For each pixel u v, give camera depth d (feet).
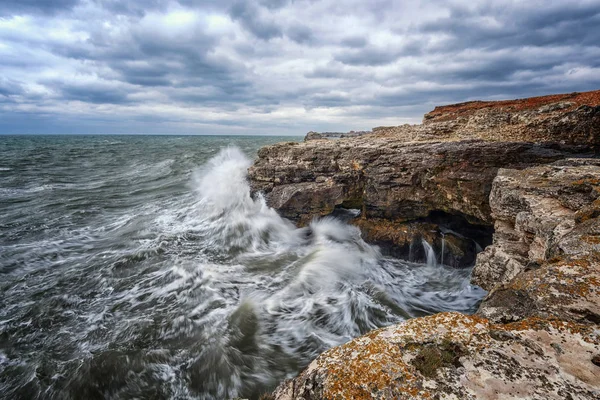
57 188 84.38
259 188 65.00
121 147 266.77
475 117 64.80
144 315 30.17
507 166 40.19
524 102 71.77
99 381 22.70
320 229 55.21
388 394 7.82
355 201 55.31
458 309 35.24
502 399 7.41
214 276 38.34
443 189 44.19
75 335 27.27
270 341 27.78
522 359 8.45
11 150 205.16
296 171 61.00
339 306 33.47
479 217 40.98
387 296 36.37
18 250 43.55
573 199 19.93
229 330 28.43
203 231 54.13
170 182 94.27
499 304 12.23
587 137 42.68
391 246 47.88
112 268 39.14
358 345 9.71
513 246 23.00
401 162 48.06
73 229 52.80
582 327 9.19
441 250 45.06
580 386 7.55
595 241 13.03
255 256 46.75
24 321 29.04
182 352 25.63
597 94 56.59
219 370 24.27
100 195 77.51
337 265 43.32
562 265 12.16
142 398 21.86
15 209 62.85
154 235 50.55
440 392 7.72
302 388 8.93
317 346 27.50
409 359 8.83
